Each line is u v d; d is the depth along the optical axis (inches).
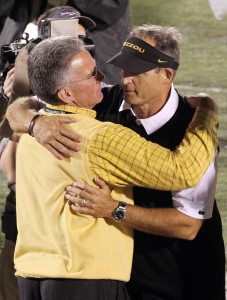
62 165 244.7
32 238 253.6
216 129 248.8
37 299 256.2
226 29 887.7
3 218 324.5
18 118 254.2
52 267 245.9
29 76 249.6
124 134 239.9
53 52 243.4
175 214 247.8
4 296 324.8
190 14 930.1
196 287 263.6
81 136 241.1
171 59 249.1
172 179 238.1
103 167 240.8
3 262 323.6
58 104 247.8
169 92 254.2
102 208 243.6
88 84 245.0
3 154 326.3
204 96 255.8
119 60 249.0
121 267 248.8
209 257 262.7
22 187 256.2
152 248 257.3
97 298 246.1
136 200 254.2
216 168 252.1
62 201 246.4
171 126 254.1
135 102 252.1
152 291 261.6
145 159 238.1
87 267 243.4
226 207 484.7
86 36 313.3
